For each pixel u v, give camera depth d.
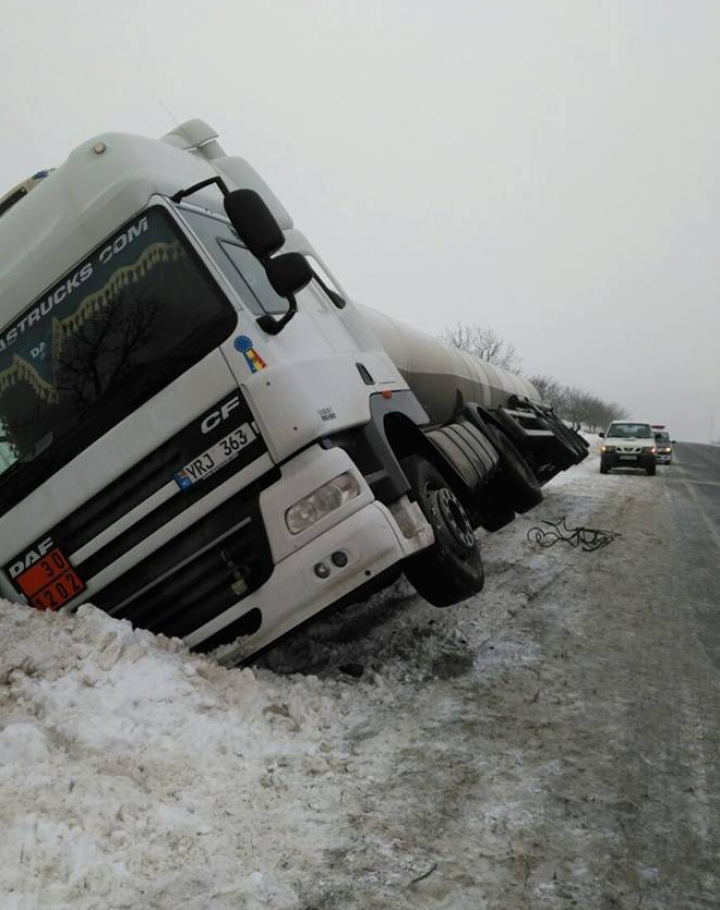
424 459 5.51
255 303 4.41
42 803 2.91
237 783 3.34
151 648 4.15
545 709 4.32
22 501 4.35
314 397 4.23
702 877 2.82
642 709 4.36
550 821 3.17
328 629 5.93
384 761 3.66
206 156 6.04
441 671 4.88
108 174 4.34
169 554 4.25
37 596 4.41
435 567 4.93
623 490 17.48
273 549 4.13
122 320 4.24
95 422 4.21
